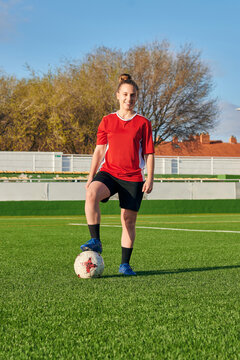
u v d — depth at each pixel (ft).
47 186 75.56
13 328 9.24
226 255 22.45
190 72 154.61
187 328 9.23
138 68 151.74
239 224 48.96
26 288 13.46
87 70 150.51
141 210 75.97
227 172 131.64
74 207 73.82
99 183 15.39
